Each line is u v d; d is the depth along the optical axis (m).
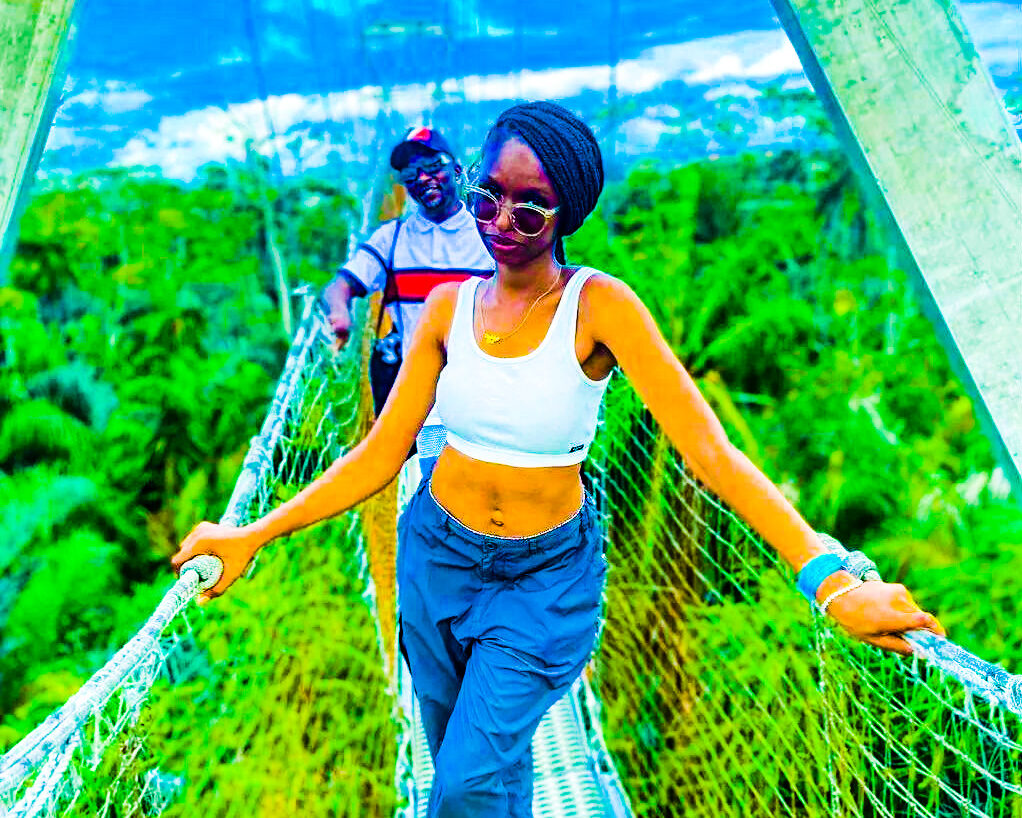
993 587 6.44
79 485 9.10
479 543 2.50
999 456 1.83
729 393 8.91
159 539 9.41
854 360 8.76
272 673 4.90
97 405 10.37
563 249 2.31
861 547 7.47
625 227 10.16
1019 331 1.76
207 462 10.27
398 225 4.74
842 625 1.95
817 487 7.92
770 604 4.90
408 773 4.38
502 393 2.32
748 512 2.11
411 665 2.74
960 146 1.74
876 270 9.79
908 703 4.66
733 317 9.48
